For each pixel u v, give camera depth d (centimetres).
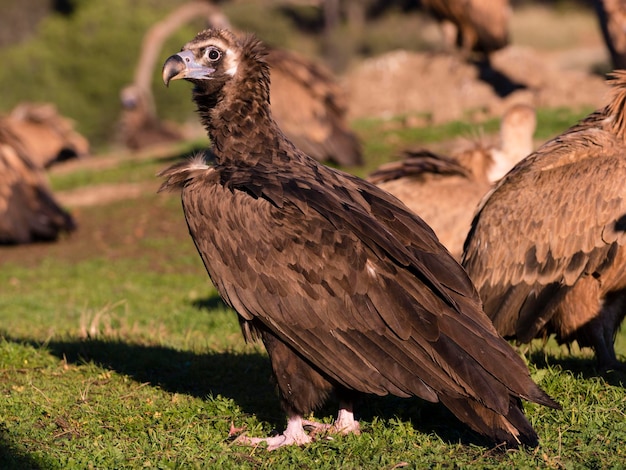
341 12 8875
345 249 891
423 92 3709
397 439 934
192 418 1013
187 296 2027
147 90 5616
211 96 1005
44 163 4031
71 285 2222
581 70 5659
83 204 3122
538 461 861
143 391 1120
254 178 946
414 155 1466
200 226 949
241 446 932
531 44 7362
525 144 1501
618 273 1088
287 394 934
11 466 876
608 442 894
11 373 1191
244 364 1246
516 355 851
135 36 6419
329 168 1005
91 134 6347
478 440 934
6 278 2342
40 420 1011
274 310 908
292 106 2906
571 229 1086
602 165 1085
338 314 888
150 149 4219
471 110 3444
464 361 845
